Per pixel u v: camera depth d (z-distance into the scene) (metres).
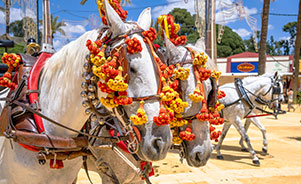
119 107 1.69
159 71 1.61
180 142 2.54
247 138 6.30
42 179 1.99
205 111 2.41
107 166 2.43
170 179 5.08
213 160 6.63
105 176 2.67
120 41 1.65
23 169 1.94
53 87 2.01
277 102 7.06
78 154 2.05
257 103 7.04
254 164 6.17
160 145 1.56
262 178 5.25
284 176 5.38
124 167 2.76
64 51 1.98
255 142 8.73
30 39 3.44
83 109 1.92
